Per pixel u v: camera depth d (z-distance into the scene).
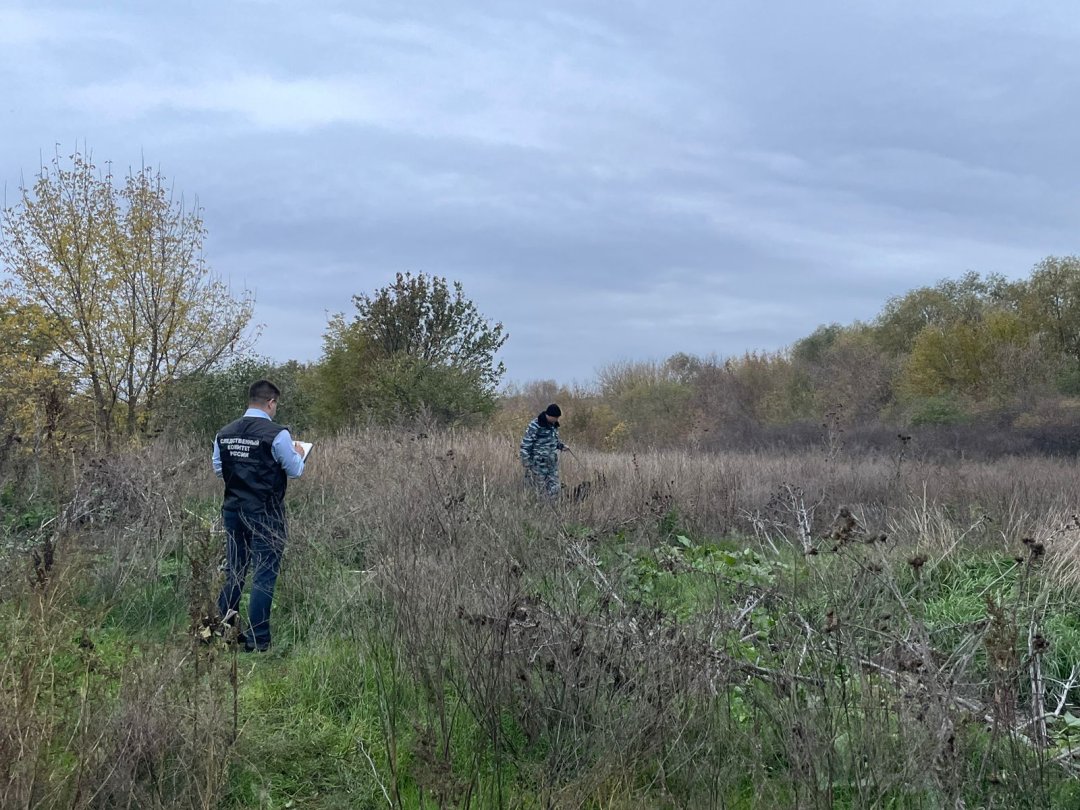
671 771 3.71
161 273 14.20
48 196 13.88
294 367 17.81
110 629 5.32
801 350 49.88
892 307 48.03
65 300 14.02
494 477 9.40
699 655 4.22
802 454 19.19
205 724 3.60
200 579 4.32
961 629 5.17
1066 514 7.79
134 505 7.25
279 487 5.71
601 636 4.34
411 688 4.42
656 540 7.66
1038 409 29.50
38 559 4.64
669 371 40.97
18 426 9.36
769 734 3.88
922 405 32.22
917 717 3.60
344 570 6.14
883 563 5.16
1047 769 3.71
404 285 21.00
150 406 14.05
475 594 4.58
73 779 3.22
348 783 3.90
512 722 4.15
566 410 33.47
